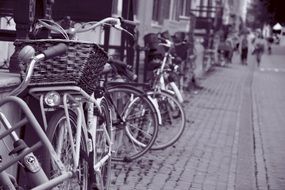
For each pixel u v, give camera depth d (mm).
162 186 6547
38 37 5758
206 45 29750
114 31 12992
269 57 60906
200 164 7984
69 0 9070
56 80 4105
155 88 8383
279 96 21453
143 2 15594
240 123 12977
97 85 5230
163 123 8383
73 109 4410
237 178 7410
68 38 4809
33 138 5004
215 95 19219
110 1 9008
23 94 4602
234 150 9391
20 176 4891
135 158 7266
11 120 4777
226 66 39500
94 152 4668
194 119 12805
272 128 12773
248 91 22266
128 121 7199
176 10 22656
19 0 5465
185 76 17688
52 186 3252
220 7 37406
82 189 4422
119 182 6512
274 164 8680
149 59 10266
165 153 8453
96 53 4289
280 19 62250
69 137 4176
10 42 6672
